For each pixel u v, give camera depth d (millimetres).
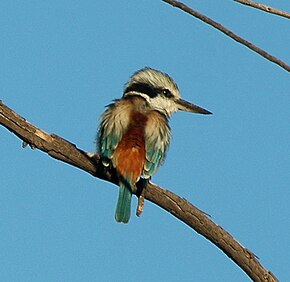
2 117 11883
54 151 12484
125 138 13469
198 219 12547
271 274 12461
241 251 12453
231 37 8852
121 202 13180
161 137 13742
